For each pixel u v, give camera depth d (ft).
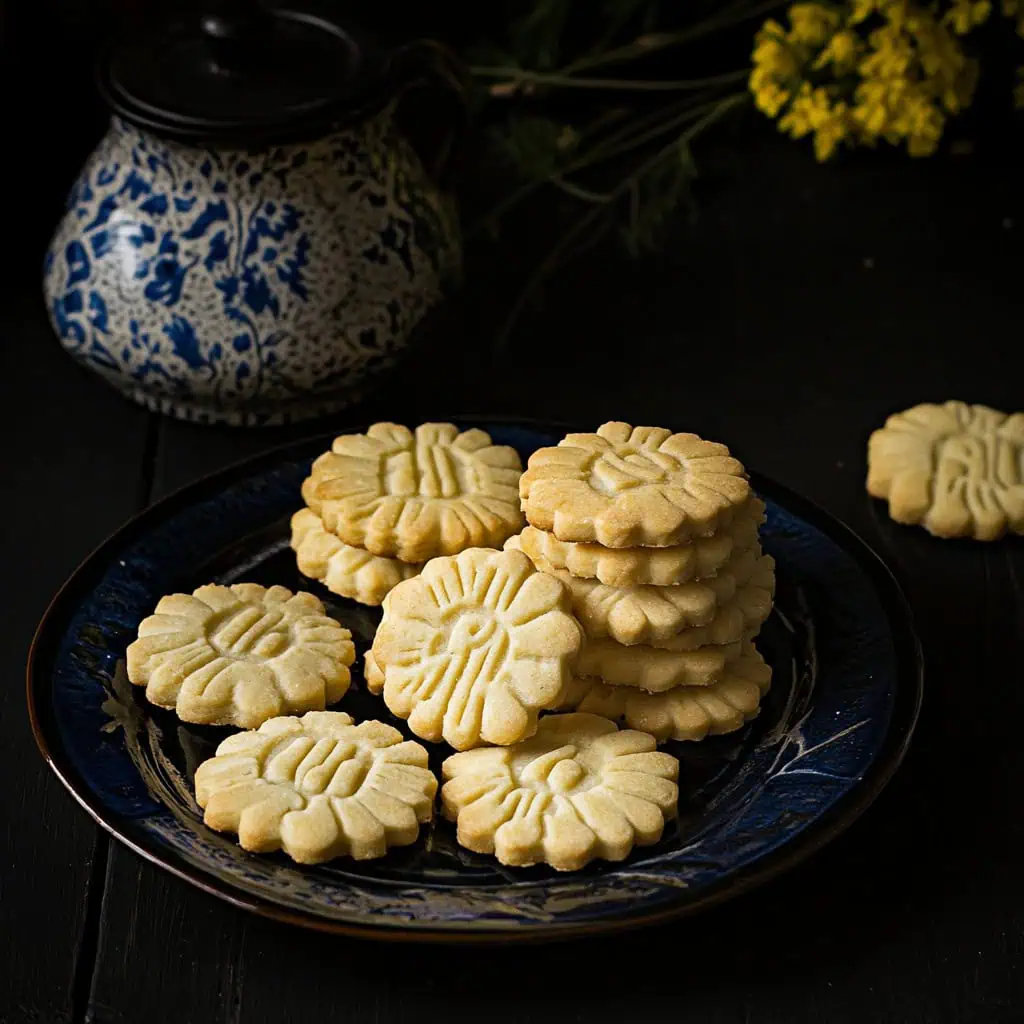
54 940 2.20
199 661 2.34
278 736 2.27
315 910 2.10
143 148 2.63
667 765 2.25
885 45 3.00
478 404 2.88
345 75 2.64
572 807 2.20
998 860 2.27
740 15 3.24
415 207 2.73
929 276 3.13
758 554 2.44
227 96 2.60
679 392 2.91
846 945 2.19
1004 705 2.45
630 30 3.43
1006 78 3.27
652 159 3.25
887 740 2.28
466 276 3.12
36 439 2.79
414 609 2.32
